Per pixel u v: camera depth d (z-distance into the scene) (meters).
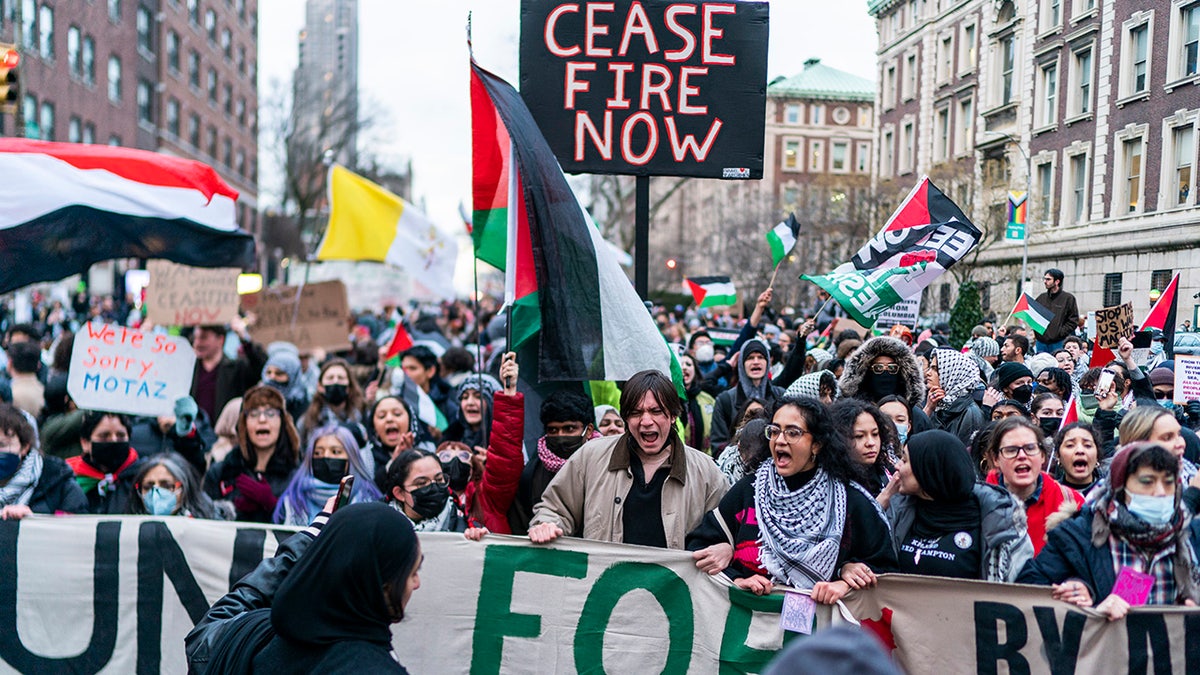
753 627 4.33
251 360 9.87
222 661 2.95
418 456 5.02
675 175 6.71
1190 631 3.92
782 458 4.23
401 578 2.79
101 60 41.16
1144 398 6.73
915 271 6.80
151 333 6.66
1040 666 4.04
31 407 8.27
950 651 4.12
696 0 6.66
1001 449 4.50
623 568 4.55
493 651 4.64
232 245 7.05
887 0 23.80
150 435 7.33
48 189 6.48
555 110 6.65
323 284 14.10
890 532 4.25
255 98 65.81
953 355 7.48
